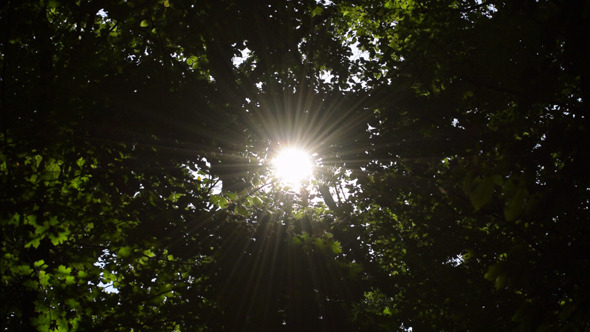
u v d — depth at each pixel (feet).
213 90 32.81
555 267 9.74
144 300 20.10
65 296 17.60
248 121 33.45
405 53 34.45
